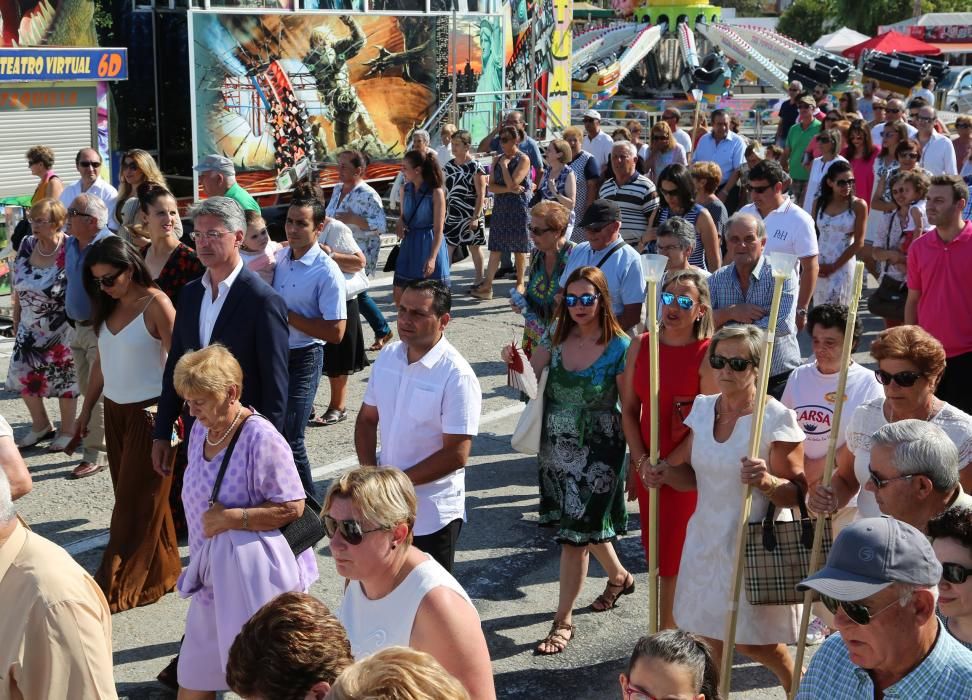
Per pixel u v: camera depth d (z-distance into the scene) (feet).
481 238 49.11
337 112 65.67
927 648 10.30
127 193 32.45
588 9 172.96
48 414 33.73
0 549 11.72
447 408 17.78
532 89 79.46
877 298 37.22
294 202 25.00
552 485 20.61
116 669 19.61
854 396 19.20
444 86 72.74
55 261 29.68
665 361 18.95
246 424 16.37
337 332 24.73
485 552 24.80
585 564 20.58
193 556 16.51
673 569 18.80
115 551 21.67
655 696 10.98
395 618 12.00
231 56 59.16
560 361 20.29
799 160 62.75
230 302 19.97
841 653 10.97
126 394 21.86
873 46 147.54
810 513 17.06
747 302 24.85
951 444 14.03
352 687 7.93
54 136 53.06
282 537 16.46
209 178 30.48
